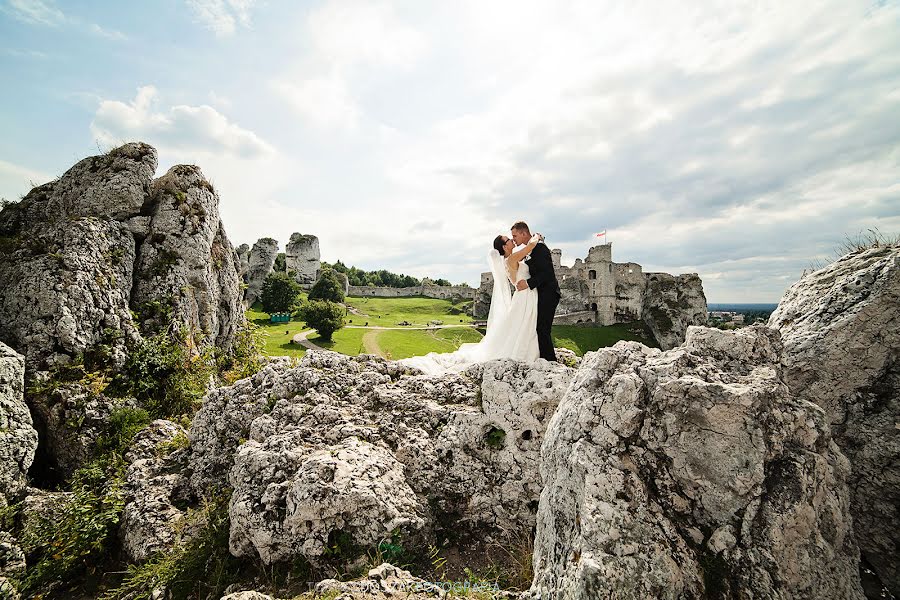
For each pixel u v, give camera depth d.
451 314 74.75
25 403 7.75
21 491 7.04
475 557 5.03
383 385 6.61
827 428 3.38
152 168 12.73
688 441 3.34
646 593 2.85
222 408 7.04
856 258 4.95
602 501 3.21
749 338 3.90
